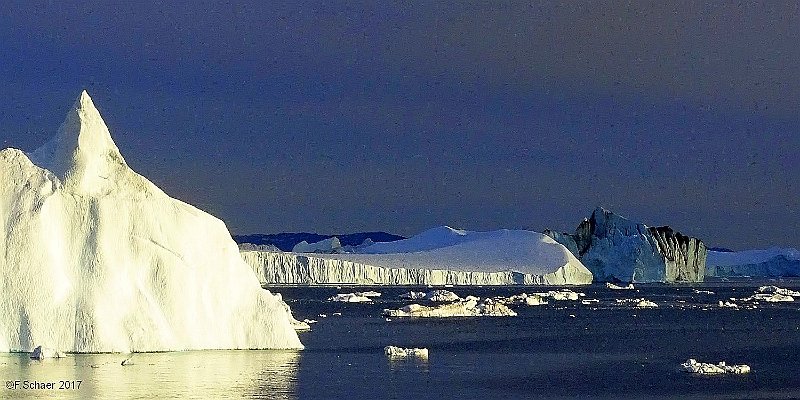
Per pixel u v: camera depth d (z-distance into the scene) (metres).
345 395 107.19
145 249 126.88
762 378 129.62
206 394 102.81
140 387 104.62
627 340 186.12
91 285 123.12
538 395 112.31
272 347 136.00
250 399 101.38
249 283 136.62
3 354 119.88
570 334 198.75
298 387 110.00
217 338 131.25
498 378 125.19
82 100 129.50
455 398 108.12
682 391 117.56
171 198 133.25
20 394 99.94
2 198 124.12
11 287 121.25
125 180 129.38
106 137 130.50
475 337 187.00
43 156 131.00
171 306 127.19
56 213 124.31
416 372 127.81
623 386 120.81
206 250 131.50
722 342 183.88
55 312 121.50
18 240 121.69
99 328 121.94
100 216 125.12
